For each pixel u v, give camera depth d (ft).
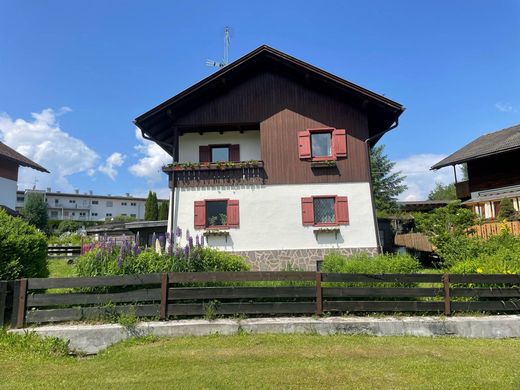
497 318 20.79
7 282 18.75
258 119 45.60
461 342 18.81
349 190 43.75
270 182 44.11
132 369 14.48
